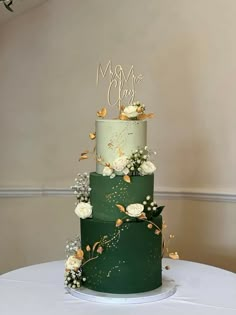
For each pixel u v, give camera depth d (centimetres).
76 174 264
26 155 267
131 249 140
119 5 256
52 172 267
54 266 173
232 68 242
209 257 249
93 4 260
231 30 241
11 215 268
